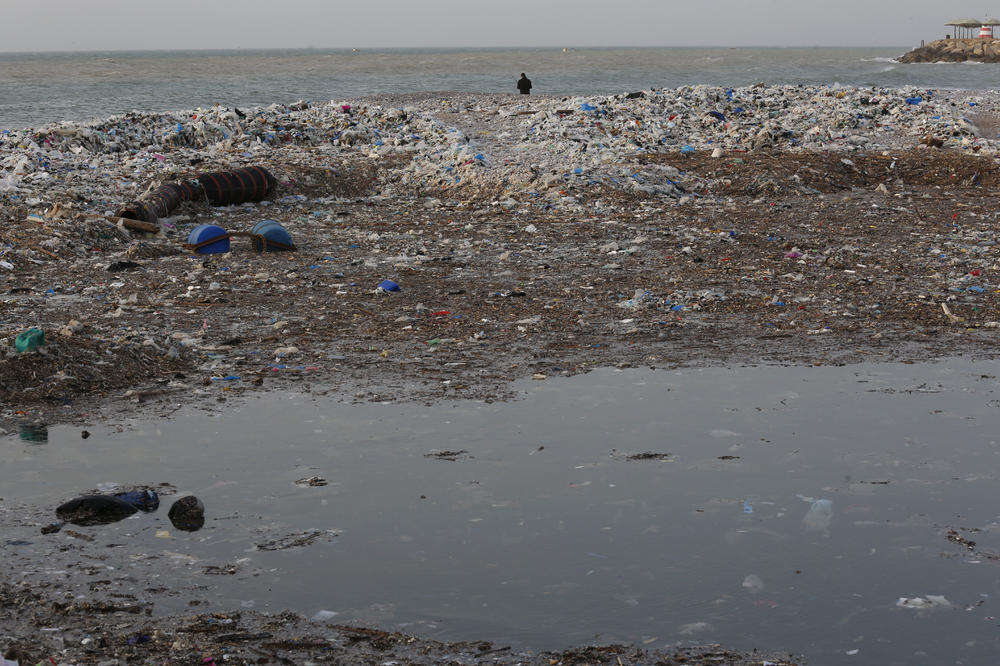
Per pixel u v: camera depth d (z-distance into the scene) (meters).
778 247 14.35
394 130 25.78
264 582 4.86
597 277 12.42
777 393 7.92
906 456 6.55
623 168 20.22
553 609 4.59
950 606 4.59
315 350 9.23
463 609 4.59
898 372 8.50
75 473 6.26
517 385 8.16
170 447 6.73
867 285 11.94
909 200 18.77
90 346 8.54
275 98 53.34
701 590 4.77
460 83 67.00
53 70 96.25
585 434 6.99
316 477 6.20
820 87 31.88
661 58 150.12
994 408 7.52
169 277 12.32
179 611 4.57
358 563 5.07
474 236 15.50
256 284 12.03
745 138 23.67
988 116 28.33
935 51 129.88
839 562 5.05
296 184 19.92
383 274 12.67
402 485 6.08
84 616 4.51
